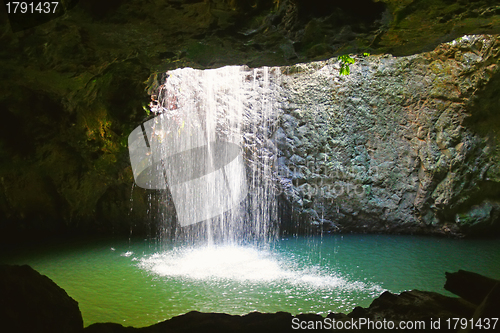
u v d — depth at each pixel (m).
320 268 8.84
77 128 9.57
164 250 10.55
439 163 11.39
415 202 11.87
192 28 4.79
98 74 7.43
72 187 11.40
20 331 2.55
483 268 8.69
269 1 4.26
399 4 4.30
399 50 5.53
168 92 10.66
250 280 7.99
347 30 4.77
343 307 6.56
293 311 6.40
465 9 4.27
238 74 13.05
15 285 2.66
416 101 11.75
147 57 6.01
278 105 12.98
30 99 8.72
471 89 10.70
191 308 6.54
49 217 11.94
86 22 4.61
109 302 6.83
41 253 10.11
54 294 2.88
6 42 5.05
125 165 10.92
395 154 12.09
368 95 12.27
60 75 6.73
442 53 11.11
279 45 5.15
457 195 11.20
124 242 11.38
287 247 10.88
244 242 11.62
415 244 10.81
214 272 8.58
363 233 12.38
